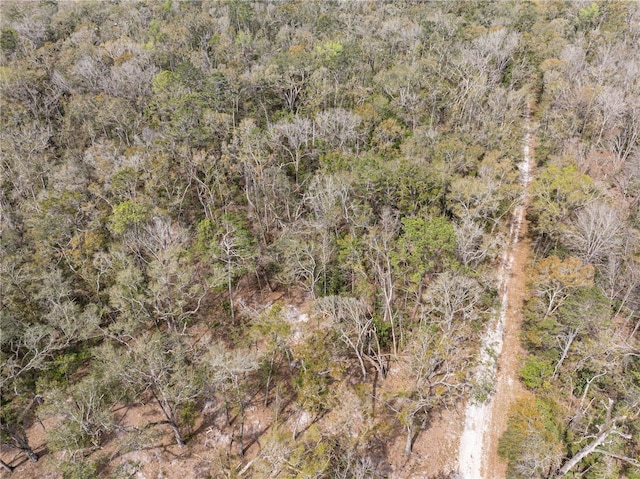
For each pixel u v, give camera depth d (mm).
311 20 114625
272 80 77688
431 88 77188
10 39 96250
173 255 51969
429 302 52844
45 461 45219
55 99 82000
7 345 49625
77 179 62031
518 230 69000
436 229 47719
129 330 48094
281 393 50406
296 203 65875
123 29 105812
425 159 64938
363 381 50875
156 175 60969
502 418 47250
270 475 41000
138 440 43219
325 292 55531
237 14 111188
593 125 75375
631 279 52062
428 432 46656
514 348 53531
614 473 40562
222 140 68812
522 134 79438
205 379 44312
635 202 64250
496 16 108500
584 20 110938
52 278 50062
